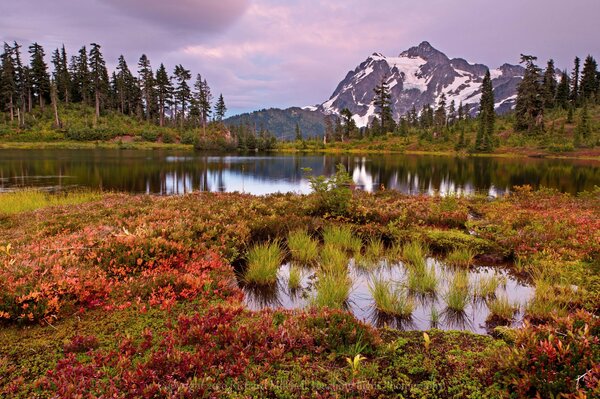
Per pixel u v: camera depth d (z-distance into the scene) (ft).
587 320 15.34
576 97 475.72
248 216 44.24
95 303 21.01
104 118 392.27
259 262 30.27
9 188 92.73
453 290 24.71
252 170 171.22
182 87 437.17
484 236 39.96
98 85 392.47
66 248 27.94
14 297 19.21
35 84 380.37
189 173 147.54
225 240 34.60
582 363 12.40
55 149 278.67
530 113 386.52
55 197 66.74
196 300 22.38
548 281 27.20
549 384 12.22
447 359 16.33
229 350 15.79
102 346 16.84
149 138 364.17
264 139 435.53
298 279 28.19
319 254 35.86
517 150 340.39
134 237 29.27
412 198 67.21
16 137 311.47
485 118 407.64
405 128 473.26
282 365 15.31
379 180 136.77
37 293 19.38
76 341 16.60
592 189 108.58
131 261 26.45
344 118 526.57
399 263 33.99
